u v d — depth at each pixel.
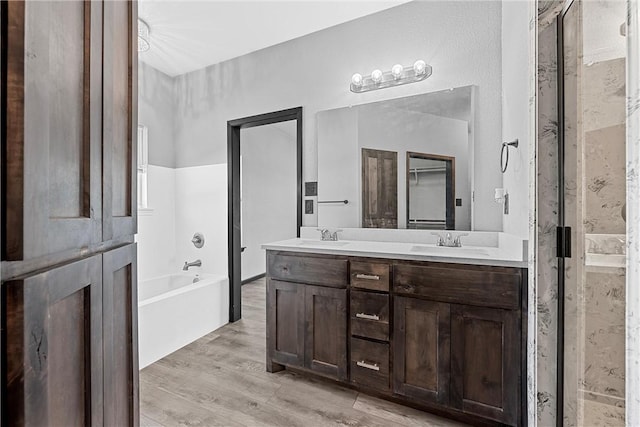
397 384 1.82
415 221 2.47
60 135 0.58
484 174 2.25
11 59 0.45
